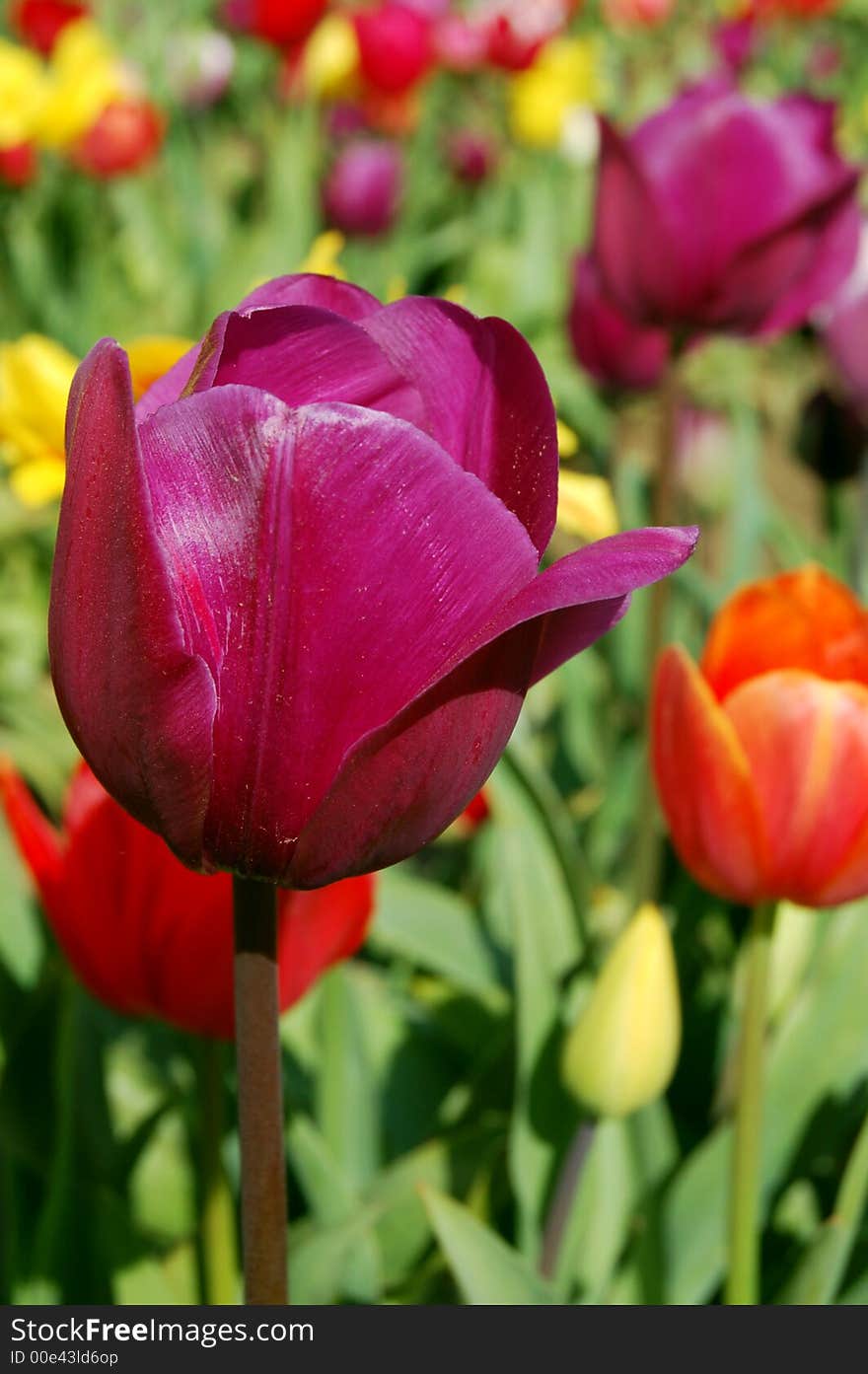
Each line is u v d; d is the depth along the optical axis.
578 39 3.39
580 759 0.94
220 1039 0.61
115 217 2.06
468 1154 0.67
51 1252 0.63
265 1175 0.52
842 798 0.60
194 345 0.51
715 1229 0.67
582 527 0.69
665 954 0.62
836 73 2.92
